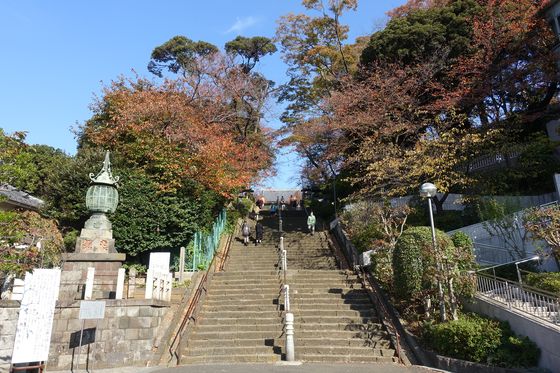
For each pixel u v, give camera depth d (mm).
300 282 15266
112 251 12656
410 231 12023
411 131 20109
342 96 22578
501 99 21359
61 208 16656
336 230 22766
